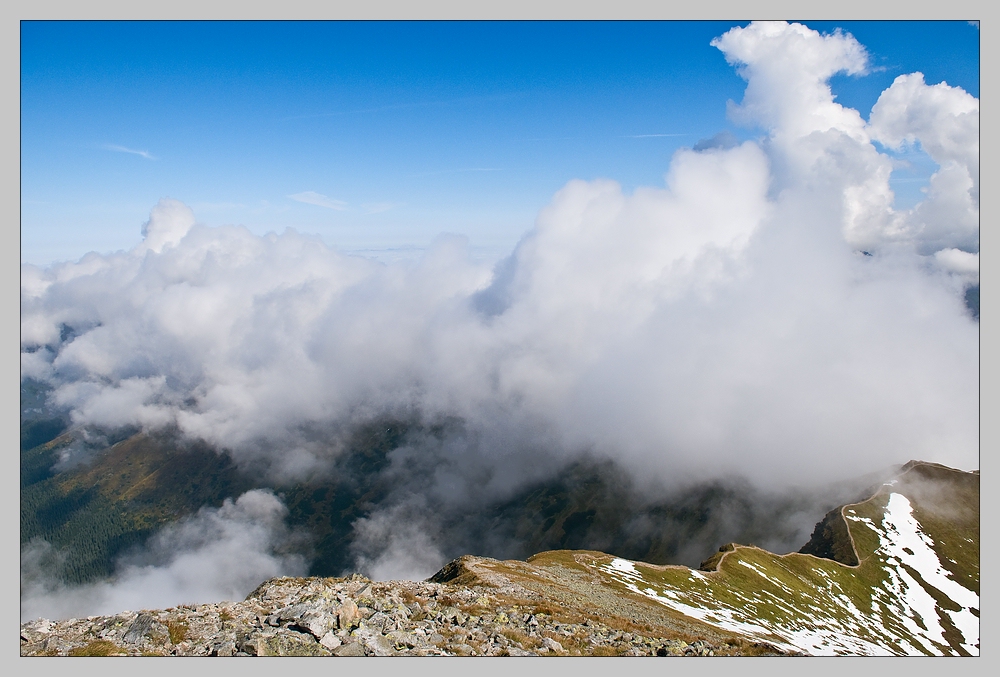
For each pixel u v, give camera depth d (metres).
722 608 92.75
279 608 37.69
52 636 32.47
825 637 99.94
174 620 34.06
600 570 96.94
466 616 40.03
